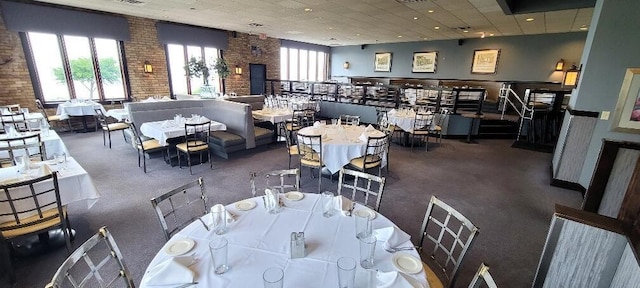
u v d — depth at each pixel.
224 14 6.63
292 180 3.94
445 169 4.56
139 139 4.10
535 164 4.95
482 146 6.18
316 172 4.23
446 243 2.56
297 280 1.14
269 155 5.05
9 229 1.92
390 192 3.62
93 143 5.64
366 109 7.77
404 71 11.52
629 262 1.49
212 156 4.95
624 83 3.33
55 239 2.45
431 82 10.68
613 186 2.17
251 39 10.10
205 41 8.74
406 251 1.36
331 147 3.48
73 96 6.80
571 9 5.18
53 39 6.34
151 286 1.10
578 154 3.77
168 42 7.93
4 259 1.91
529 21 6.61
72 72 6.71
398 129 6.14
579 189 3.80
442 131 6.91
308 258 1.28
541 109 6.56
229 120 5.37
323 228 1.54
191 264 1.22
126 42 7.25
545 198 3.56
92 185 2.44
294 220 1.61
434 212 3.12
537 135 6.50
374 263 1.28
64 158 2.61
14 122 4.36
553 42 8.32
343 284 1.06
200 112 5.74
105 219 2.81
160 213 1.62
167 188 3.57
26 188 2.11
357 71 12.96
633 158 2.08
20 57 5.92
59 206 2.08
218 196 3.37
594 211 2.27
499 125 7.18
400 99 7.47
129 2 5.69
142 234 2.57
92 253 2.29
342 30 8.53
